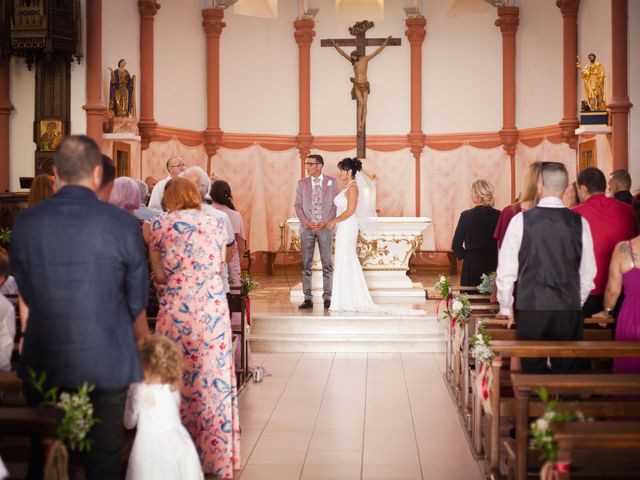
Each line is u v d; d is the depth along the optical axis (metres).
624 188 7.39
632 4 12.04
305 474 5.34
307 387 7.91
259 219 16.95
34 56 11.73
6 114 12.13
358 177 10.79
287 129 17.30
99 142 12.15
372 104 17.34
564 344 4.68
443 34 17.11
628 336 5.26
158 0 15.36
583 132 12.40
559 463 3.26
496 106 16.84
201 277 5.02
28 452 4.32
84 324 3.62
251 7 16.92
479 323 5.63
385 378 8.30
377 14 17.30
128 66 14.27
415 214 17.20
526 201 6.06
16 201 11.09
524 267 5.25
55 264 3.63
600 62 13.51
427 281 15.38
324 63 17.33
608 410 3.77
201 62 16.55
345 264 10.55
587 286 5.25
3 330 4.80
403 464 5.55
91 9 12.10
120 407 3.76
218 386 5.07
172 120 15.80
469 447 5.93
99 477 3.72
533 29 16.19
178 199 5.08
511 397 5.64
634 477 4.20
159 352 4.20
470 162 16.98
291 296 12.12
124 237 3.69
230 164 16.84
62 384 3.62
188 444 4.28
